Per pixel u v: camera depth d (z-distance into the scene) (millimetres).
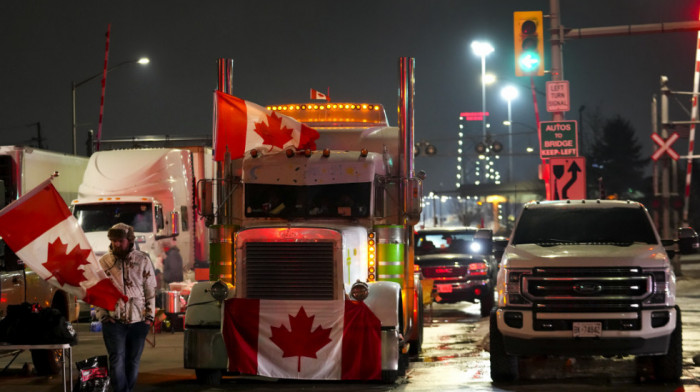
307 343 11477
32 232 9633
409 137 13398
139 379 12703
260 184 12945
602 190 29766
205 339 11773
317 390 11688
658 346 11492
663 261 11633
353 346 11477
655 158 31750
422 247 23844
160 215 23969
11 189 23016
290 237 11594
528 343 11633
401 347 12516
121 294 9758
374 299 11602
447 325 20500
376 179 13031
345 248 11664
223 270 12586
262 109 13078
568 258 11633
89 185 24688
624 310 11469
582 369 13219
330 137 13648
